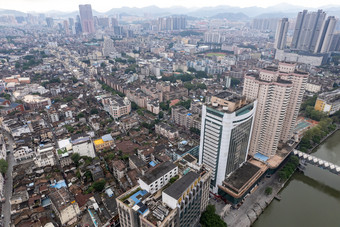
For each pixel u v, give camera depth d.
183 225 148.62
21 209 186.00
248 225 190.38
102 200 192.25
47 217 178.12
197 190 154.38
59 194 187.25
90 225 175.75
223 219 193.88
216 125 190.38
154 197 142.12
